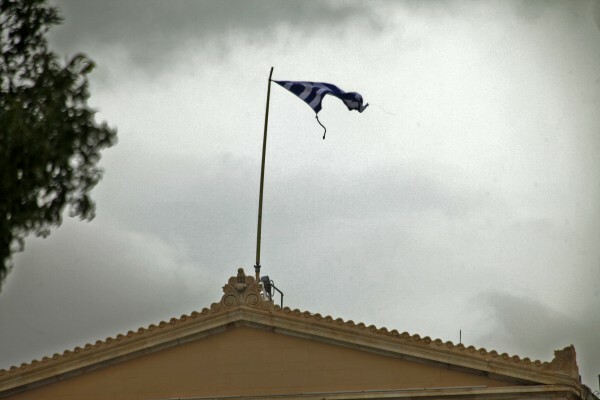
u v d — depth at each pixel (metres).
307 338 159.88
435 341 156.75
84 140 119.19
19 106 116.75
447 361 156.00
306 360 159.00
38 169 116.12
